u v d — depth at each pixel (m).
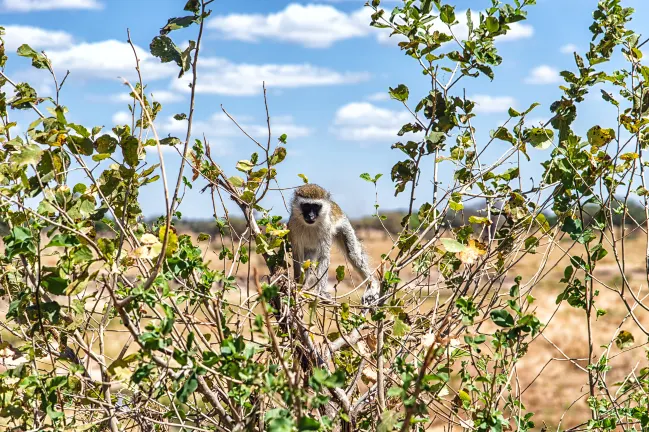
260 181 5.19
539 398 14.00
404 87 5.74
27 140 4.14
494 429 4.17
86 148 4.24
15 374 4.19
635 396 5.34
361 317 4.74
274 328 5.23
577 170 5.35
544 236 5.37
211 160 5.19
